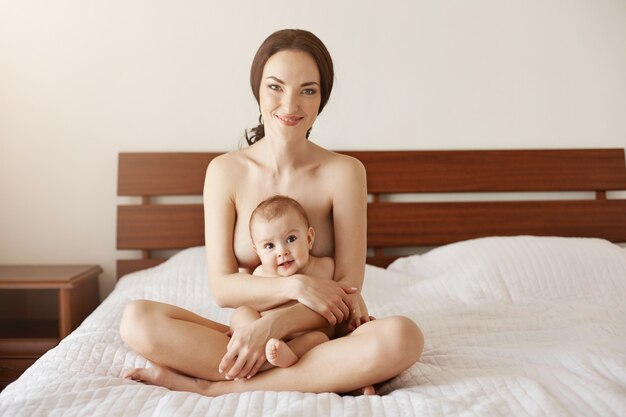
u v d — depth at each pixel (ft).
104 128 8.15
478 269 6.97
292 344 3.88
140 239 8.05
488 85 8.46
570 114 8.54
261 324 3.78
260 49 4.19
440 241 8.28
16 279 6.91
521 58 8.47
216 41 8.20
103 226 8.21
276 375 3.76
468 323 5.47
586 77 8.54
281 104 4.11
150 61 8.16
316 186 4.50
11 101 8.07
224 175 4.56
